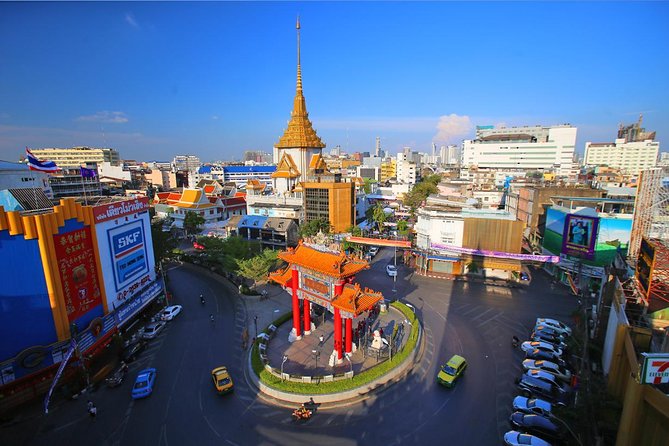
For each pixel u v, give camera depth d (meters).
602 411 28.31
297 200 102.88
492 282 66.62
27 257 33.41
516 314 52.66
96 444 29.05
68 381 36.19
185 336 46.75
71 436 29.83
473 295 60.25
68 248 37.09
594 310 48.50
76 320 37.88
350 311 35.53
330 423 31.05
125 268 46.72
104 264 42.53
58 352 35.12
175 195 124.75
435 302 57.28
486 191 117.69
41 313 34.44
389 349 40.44
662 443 21.58
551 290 62.47
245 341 44.41
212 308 55.66
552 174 132.12
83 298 39.03
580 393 31.44
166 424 31.19
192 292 62.59
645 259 37.12
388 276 70.38
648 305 34.66
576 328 44.34
